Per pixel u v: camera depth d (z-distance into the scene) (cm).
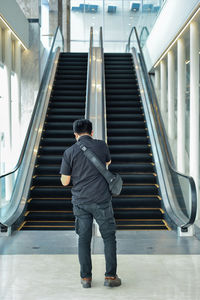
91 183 360
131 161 860
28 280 375
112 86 1174
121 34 2288
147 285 361
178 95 905
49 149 880
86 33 2292
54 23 1720
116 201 738
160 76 1298
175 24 867
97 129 870
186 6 748
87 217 362
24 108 1184
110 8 2292
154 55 1212
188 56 1030
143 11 1499
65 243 516
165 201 709
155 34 1177
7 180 595
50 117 1005
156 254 464
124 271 402
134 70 1288
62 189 758
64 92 1138
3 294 340
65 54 1431
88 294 340
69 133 946
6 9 906
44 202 727
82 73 1270
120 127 988
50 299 329
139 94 1133
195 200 530
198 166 760
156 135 897
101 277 385
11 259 444
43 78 1060
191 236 560
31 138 851
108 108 1052
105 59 1395
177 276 385
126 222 698
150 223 691
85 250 357
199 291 345
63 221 700
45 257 452
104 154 375
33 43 1193
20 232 581
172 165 673
